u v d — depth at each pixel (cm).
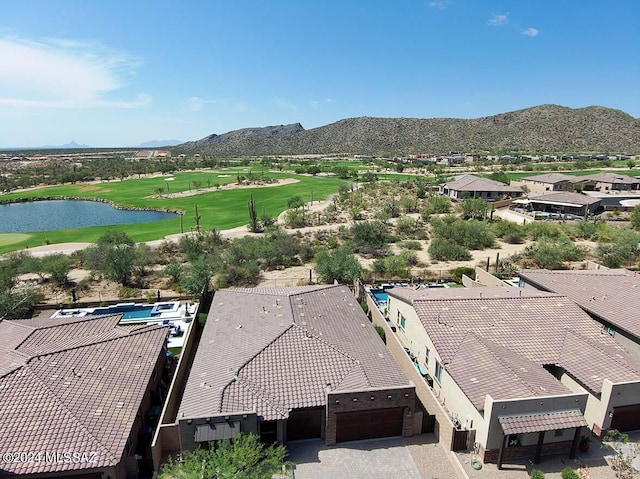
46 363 2153
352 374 2178
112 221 9225
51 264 4700
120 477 1805
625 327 2616
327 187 13300
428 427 2212
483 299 2900
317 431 2144
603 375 2220
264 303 2936
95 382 2116
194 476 1587
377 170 17900
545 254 5169
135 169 19075
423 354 2748
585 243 6353
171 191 13100
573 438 2023
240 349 2375
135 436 2039
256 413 1903
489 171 16088
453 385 2308
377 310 3338
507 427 1878
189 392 2112
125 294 4222
